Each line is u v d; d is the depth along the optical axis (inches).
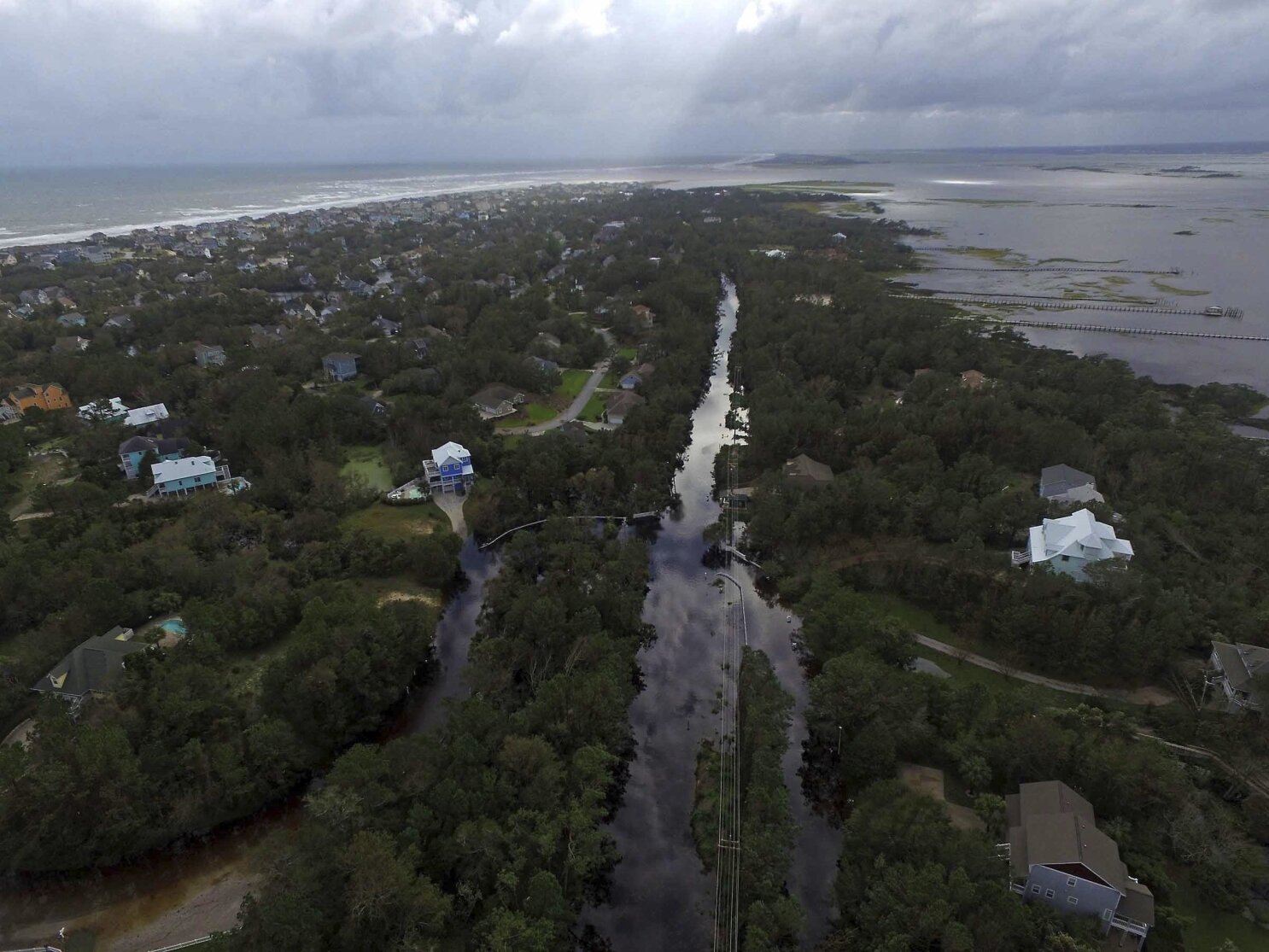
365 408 5364.2
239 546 3779.5
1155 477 4279.0
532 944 1926.7
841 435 4803.2
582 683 2672.2
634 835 2532.0
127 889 2287.2
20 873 2310.5
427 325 7736.2
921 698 2741.1
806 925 2223.2
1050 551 3499.0
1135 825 2337.6
